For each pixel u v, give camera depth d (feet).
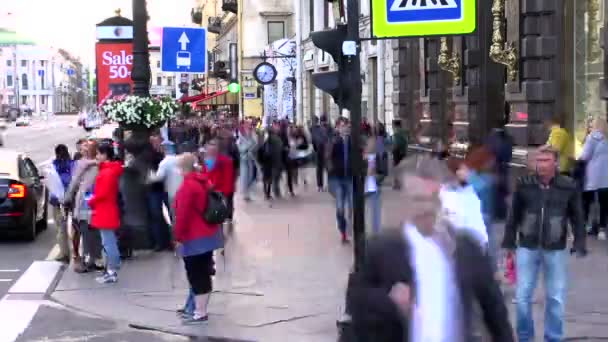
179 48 82.38
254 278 43.60
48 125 486.38
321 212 72.13
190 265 34.53
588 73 65.46
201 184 34.27
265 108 206.90
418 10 32.76
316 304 37.63
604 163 52.39
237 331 33.50
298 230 60.95
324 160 92.38
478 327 15.51
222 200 34.73
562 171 55.52
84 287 42.70
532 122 69.26
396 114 109.81
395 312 14.76
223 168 57.82
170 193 50.75
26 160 63.31
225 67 247.50
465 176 27.63
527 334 28.78
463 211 26.68
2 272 47.11
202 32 82.64
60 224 49.49
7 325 35.06
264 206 77.77
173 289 41.75
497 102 81.46
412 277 14.94
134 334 33.63
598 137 52.54
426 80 97.19
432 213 15.58
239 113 235.61
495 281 15.71
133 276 45.14
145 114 57.98
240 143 83.46
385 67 117.29
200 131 146.72
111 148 46.34
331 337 32.27
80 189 46.11
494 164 40.96
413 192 15.66
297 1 177.78
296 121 180.45
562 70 68.33
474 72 83.15
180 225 34.04
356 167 31.09
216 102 237.25
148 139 55.26
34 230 59.16
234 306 37.60
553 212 28.07
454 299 15.12
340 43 31.42
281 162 85.46
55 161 49.49
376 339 14.83
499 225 51.11
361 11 127.03
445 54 88.28
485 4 81.15
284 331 33.30
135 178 50.24
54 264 49.44
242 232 60.08
